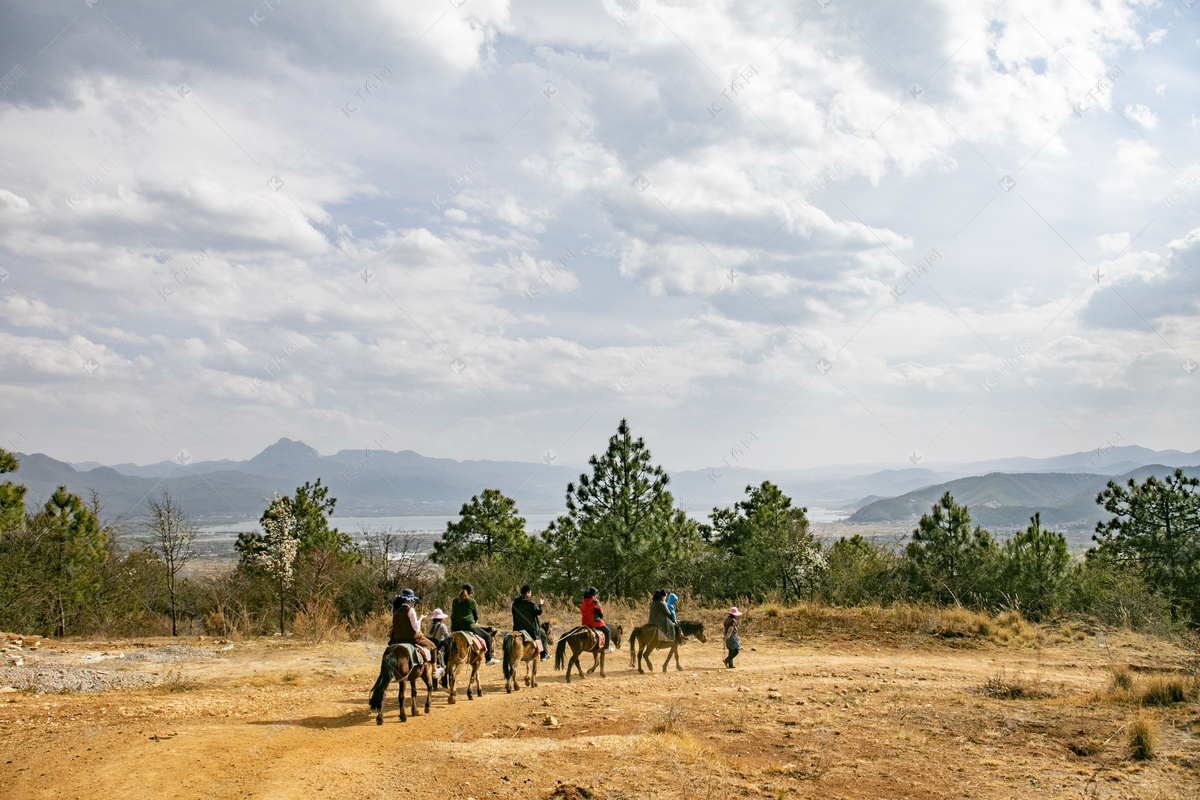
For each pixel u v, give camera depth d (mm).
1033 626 24234
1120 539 32656
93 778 8398
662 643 18000
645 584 33250
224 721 11766
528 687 15734
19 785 8195
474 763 9414
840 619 24906
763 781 9094
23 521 30672
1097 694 13453
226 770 8891
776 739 11195
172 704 13148
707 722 12297
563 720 12305
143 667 17531
